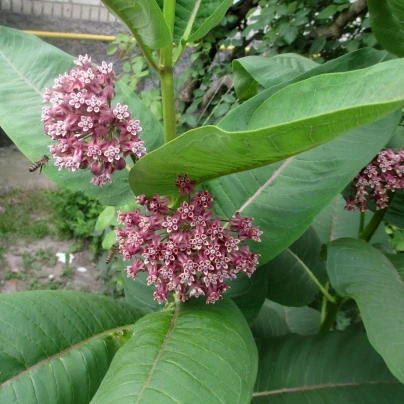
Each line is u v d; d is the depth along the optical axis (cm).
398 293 22
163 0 23
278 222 23
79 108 19
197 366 17
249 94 35
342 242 25
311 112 19
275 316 37
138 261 21
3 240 96
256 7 68
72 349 21
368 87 17
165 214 21
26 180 117
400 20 24
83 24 123
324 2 62
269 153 16
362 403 25
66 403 20
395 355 18
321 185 24
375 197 26
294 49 64
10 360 20
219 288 21
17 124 25
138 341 19
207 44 74
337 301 32
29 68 26
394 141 29
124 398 16
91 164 19
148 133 25
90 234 93
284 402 26
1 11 122
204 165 19
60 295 22
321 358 27
